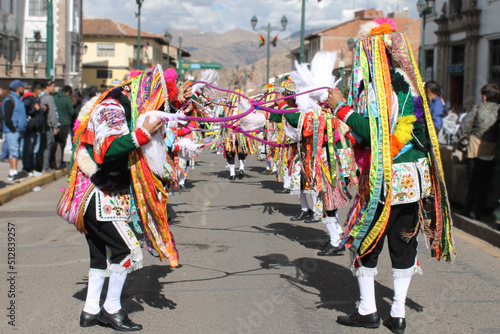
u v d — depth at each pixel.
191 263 5.48
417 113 3.66
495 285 4.78
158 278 4.99
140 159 3.71
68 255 5.69
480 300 4.42
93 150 3.65
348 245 3.79
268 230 7.01
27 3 37.25
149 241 3.90
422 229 3.81
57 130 11.73
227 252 5.91
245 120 5.32
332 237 5.80
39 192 10.05
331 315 4.12
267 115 7.64
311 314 4.14
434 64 27.89
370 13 37.47
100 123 3.59
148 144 3.71
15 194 9.41
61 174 12.26
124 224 3.77
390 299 4.45
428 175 3.73
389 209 3.59
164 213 3.83
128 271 3.79
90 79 55.03
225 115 11.05
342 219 7.52
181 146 5.06
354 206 3.81
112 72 55.03
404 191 3.63
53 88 11.73
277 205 8.91
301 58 18.11
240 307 4.28
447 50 26.38
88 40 54.66
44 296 4.46
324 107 5.68
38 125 10.98
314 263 5.51
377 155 3.56
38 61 37.62
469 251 5.94
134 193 3.75
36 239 6.38
